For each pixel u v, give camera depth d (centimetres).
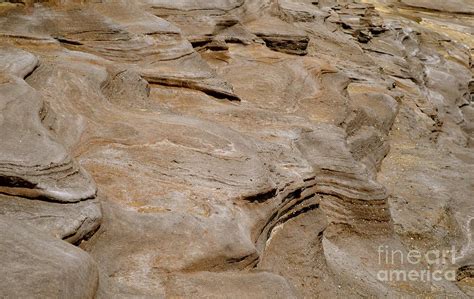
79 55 1227
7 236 479
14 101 788
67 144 825
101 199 708
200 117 1212
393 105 2011
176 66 1391
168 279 622
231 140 970
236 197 803
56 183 629
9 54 1003
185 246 672
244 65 1736
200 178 824
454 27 4328
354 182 1193
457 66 3238
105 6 1491
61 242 517
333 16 3050
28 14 1337
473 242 1251
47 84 971
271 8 2277
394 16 4128
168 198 755
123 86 1166
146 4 1714
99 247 637
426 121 2181
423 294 1023
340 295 899
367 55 2602
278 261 883
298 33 2048
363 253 1130
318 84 1733
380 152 1645
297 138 1219
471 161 1919
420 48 3303
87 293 463
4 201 595
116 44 1353
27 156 641
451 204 1390
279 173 967
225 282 645
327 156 1212
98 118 955
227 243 696
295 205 983
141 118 1002
